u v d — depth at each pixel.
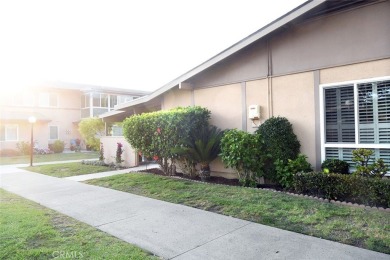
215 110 8.98
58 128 26.12
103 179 9.04
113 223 4.75
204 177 8.39
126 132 10.24
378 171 5.45
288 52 7.34
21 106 24.05
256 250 3.56
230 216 4.96
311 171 6.48
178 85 9.54
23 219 4.88
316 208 5.01
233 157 7.19
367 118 6.13
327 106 6.71
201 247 3.70
